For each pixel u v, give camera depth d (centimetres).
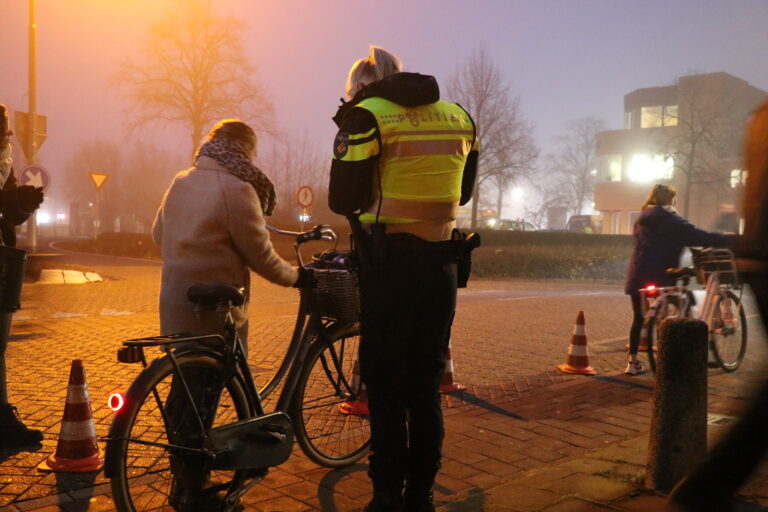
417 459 297
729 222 557
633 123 5362
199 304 285
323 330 352
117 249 3102
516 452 402
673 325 321
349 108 288
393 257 277
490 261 2212
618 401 526
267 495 332
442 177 282
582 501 313
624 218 5266
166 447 270
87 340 743
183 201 306
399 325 280
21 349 682
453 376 569
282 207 3569
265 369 623
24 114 1667
